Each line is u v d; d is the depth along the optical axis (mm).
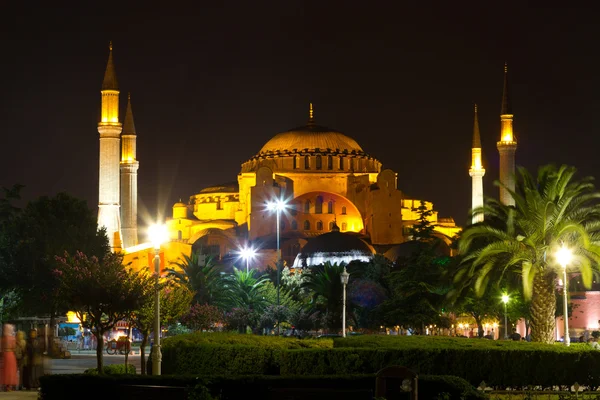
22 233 96625
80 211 103875
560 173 49062
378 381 27578
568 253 46500
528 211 49125
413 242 158375
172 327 87625
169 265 150875
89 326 38781
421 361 37531
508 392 36469
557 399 35156
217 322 81750
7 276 92500
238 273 98375
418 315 83875
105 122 121938
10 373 37875
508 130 135750
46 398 30797
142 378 30578
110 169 121688
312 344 42938
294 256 169375
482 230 50719
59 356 68125
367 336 44125
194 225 188000
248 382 29891
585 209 50000
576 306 110875
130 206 145250
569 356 38469
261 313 91500
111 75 123812
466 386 28766
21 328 58562
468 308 88625
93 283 38000
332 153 190500
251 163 196000
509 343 40906
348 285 103312
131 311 39344
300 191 184750
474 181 149500
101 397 30719
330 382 30156
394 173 178375
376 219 176500
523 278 48000
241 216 187000
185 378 30422
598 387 38906
